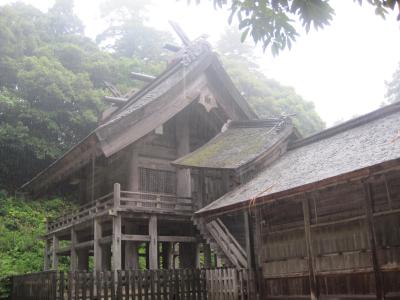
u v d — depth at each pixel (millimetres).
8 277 19203
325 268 12438
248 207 13336
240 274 14547
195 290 15719
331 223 12414
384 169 9664
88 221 19422
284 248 13938
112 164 21297
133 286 14625
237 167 16484
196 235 19656
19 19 38438
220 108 22078
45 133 35125
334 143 15031
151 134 19766
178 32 22984
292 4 5199
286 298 13711
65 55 39844
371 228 11156
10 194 33750
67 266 27500
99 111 36375
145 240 17922
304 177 12461
